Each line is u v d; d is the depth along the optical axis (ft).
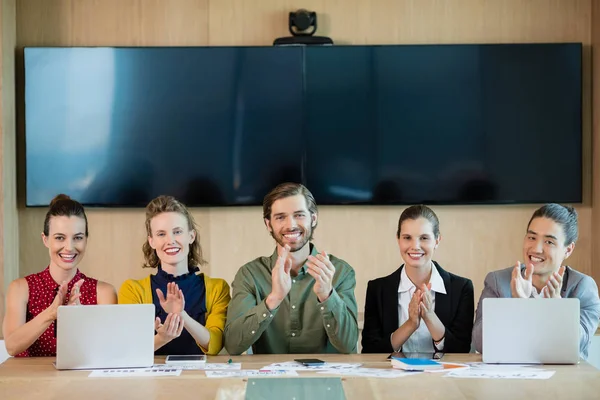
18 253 20.94
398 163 21.08
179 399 10.27
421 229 13.61
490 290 13.85
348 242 21.25
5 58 20.16
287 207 12.96
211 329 13.09
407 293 13.96
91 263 21.17
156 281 13.38
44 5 21.02
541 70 20.93
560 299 12.14
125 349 11.95
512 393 10.49
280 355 12.87
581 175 21.03
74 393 10.59
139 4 21.07
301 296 13.25
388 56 20.92
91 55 20.89
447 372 11.59
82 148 20.97
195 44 21.11
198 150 21.09
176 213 13.26
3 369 11.93
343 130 21.09
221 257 21.25
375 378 11.24
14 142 20.66
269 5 21.11
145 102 20.99
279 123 21.07
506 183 21.03
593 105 21.01
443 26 21.11
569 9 21.08
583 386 10.83
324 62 20.94
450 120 21.02
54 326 13.32
